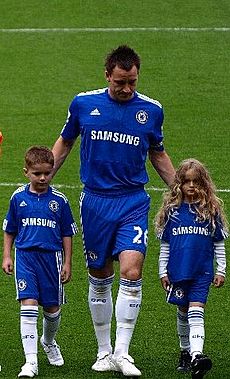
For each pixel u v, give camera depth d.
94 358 26.03
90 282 25.38
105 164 24.69
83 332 28.27
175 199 24.69
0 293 31.70
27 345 24.27
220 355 26.17
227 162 46.94
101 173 24.77
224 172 45.34
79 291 32.00
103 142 24.70
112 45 66.19
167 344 27.19
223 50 65.12
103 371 24.83
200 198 24.56
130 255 24.05
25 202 24.86
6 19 71.12
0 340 27.45
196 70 61.72
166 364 25.44
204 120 53.56
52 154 24.89
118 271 34.09
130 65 24.11
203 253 24.56
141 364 25.44
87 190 25.02
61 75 61.38
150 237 37.28
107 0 74.00
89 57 64.25
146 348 26.84
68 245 25.05
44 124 53.31
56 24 70.00
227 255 35.28
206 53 64.56
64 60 63.81
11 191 42.91
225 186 43.25
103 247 24.84
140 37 67.44
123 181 24.75
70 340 27.58
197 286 24.48
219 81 59.81
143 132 24.77
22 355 26.16
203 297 24.42
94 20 70.50
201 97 57.25
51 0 74.25
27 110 55.62
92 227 24.86
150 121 24.88
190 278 24.41
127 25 69.50
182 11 72.00
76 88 59.16
